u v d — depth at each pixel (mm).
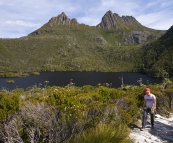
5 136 3498
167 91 11977
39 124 3990
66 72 190625
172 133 6250
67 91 8195
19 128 3904
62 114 4375
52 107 4676
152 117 6738
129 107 7887
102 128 4102
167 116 10047
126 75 164750
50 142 3562
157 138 5539
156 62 183250
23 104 5148
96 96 8391
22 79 127438
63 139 3662
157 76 147500
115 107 6277
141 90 15141
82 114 4949
